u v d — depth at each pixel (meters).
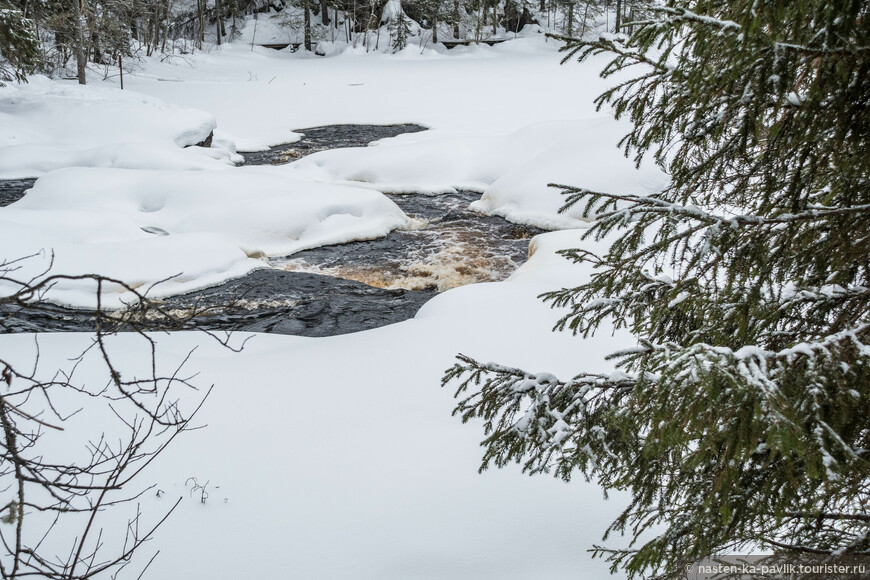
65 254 10.59
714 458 2.58
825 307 2.74
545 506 4.79
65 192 14.05
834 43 2.31
